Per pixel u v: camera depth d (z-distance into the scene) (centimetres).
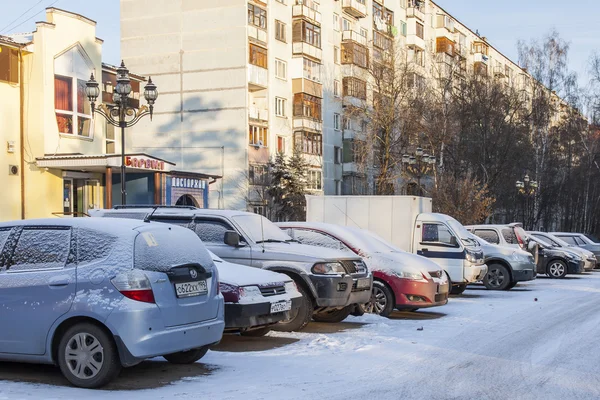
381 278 1429
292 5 4881
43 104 2539
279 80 4728
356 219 1989
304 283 1172
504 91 5341
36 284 769
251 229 1232
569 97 5656
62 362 753
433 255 1862
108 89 3059
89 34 2772
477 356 974
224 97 4412
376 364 905
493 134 4988
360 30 5744
